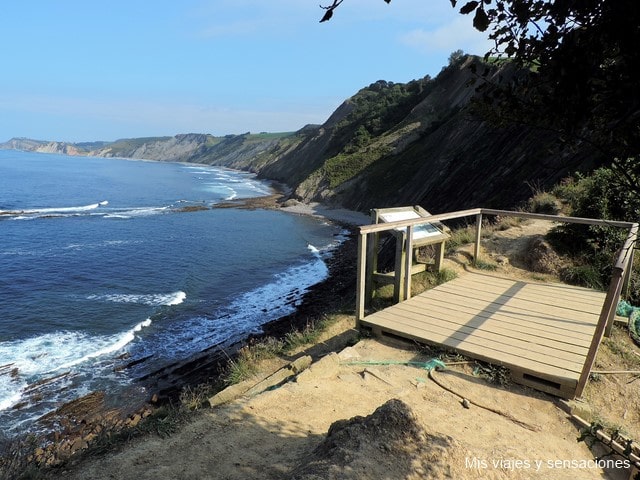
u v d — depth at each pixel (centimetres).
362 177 5194
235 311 1681
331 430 321
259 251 2830
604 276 788
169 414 405
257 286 2045
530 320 606
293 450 336
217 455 328
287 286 2050
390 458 274
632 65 161
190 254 2648
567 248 888
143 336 1429
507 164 2358
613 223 734
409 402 429
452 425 389
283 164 10025
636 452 365
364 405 421
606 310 416
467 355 512
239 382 506
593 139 189
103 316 1590
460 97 5319
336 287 2009
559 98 178
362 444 280
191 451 334
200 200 5728
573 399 443
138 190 6894
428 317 614
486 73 198
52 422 943
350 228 3969
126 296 1825
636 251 816
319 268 2433
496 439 374
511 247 961
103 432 374
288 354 604
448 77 6059
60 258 2417
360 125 7006
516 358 491
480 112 202
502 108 193
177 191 6950
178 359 1263
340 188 5281
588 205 874
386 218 705
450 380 477
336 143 7538
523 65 187
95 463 320
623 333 604
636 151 179
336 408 412
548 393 458
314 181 5794
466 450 311
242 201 5700
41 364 1218
